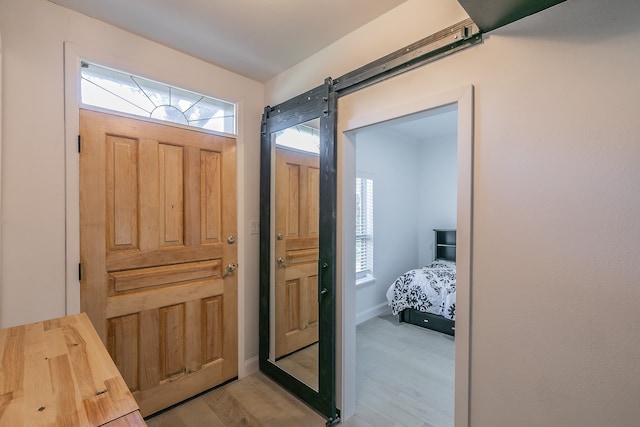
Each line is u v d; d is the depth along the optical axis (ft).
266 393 7.13
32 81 5.00
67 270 5.34
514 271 3.91
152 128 6.35
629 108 3.17
